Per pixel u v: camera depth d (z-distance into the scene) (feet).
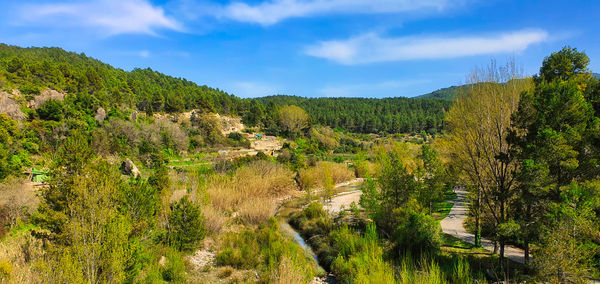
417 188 52.44
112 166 40.22
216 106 332.39
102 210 25.91
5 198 47.98
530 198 32.04
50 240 33.37
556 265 25.62
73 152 33.19
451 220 61.26
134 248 30.27
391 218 51.85
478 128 40.06
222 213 63.31
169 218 47.67
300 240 56.90
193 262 43.09
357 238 46.96
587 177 32.68
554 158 30.63
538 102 33.24
